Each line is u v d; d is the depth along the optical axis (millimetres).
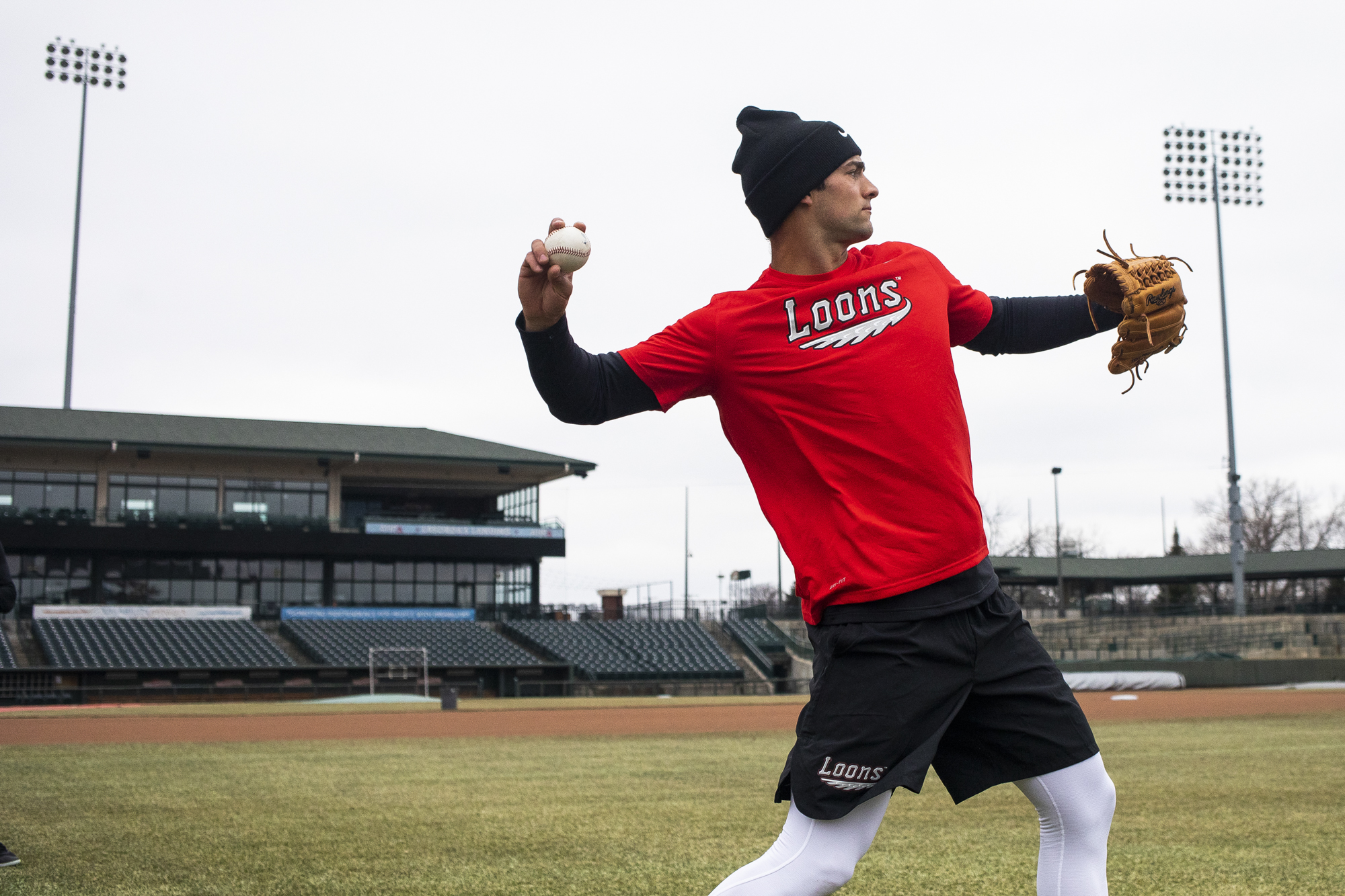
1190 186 44188
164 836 6508
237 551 41594
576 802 8164
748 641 44281
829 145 2486
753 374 2490
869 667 2361
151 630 38250
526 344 2336
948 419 2459
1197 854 5609
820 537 2453
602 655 41438
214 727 18844
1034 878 5082
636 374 2520
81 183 44281
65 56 43781
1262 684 35688
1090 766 2453
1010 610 2486
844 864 2369
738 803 8109
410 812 7605
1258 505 74812
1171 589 65812
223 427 45625
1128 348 2881
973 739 2496
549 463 44938
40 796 8602
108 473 42094
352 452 42438
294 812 7602
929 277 2576
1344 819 6828
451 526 44375
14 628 37781
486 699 35250
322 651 38688
